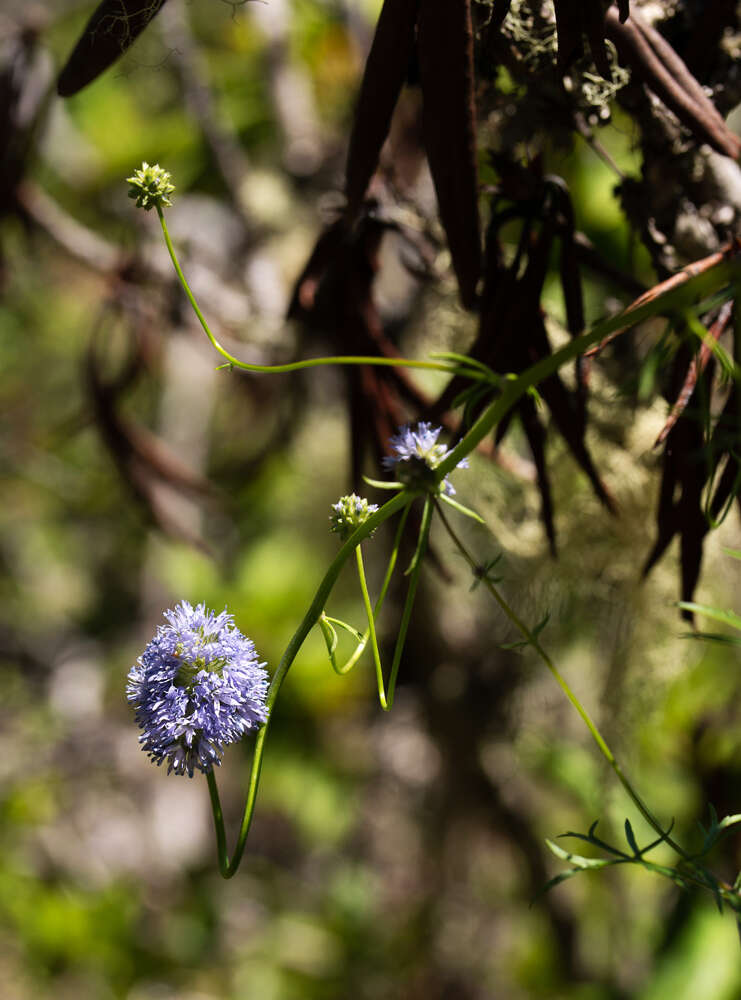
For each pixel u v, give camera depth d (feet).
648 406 2.38
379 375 2.36
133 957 5.95
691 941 3.56
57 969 5.80
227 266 4.61
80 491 7.02
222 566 5.56
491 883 5.53
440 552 3.50
